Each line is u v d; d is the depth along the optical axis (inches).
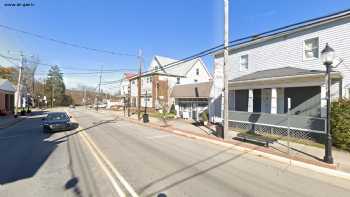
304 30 596.7
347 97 479.8
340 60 515.8
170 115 1185.4
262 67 711.7
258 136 469.1
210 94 917.8
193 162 343.6
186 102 1224.2
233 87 709.9
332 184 258.7
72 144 482.0
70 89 4985.2
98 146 460.1
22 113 1446.9
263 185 251.6
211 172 295.4
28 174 285.3
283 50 650.2
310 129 487.5
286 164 338.6
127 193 226.1
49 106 3624.5
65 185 247.4
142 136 604.1
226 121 518.6
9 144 496.4
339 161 338.6
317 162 321.4
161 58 1706.4
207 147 461.4
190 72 1760.6
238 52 797.9
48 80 3855.8
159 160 352.8
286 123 539.2
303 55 598.5
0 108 1363.2
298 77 529.0
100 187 241.4
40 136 604.7
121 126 839.7
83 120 1083.3
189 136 605.9
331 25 538.3
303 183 260.2
